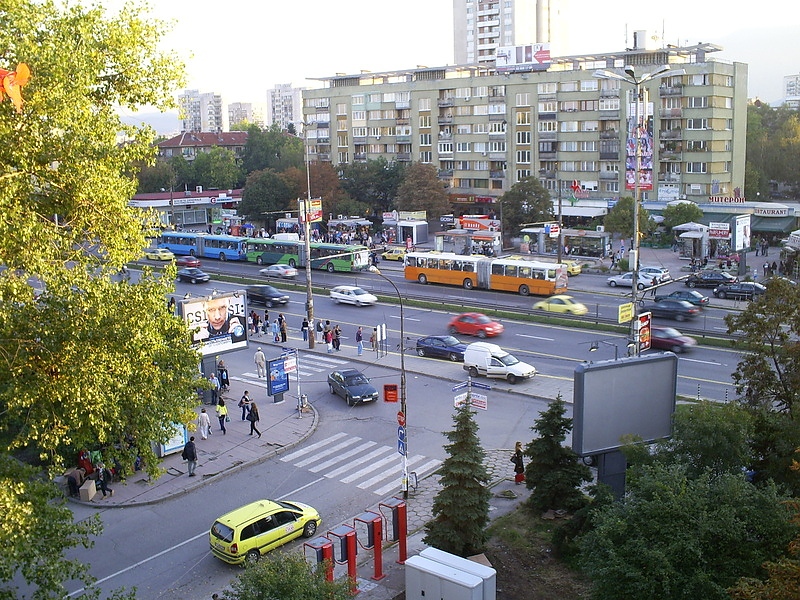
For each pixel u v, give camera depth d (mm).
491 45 198375
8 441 24578
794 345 29609
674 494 20969
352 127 138500
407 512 31641
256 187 118812
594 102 110125
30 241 21359
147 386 24172
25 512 18406
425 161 130375
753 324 31391
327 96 140875
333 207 116438
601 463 29031
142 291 24281
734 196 104500
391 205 124438
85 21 23516
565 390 45688
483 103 121625
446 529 26578
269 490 34406
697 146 103500
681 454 24875
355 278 85188
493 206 122562
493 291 76562
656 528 20438
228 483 35219
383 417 43031
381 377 50094
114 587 27047
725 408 25641
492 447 38125
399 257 96562
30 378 21438
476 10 199125
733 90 105125
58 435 21969
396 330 61531
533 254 96250
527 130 117812
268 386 44438
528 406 43688
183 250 104312
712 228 83375
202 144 176250
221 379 47125
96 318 22031
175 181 144750
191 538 30453
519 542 28281
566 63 124500
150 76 25125
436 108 127312
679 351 52375
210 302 44750
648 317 42094
